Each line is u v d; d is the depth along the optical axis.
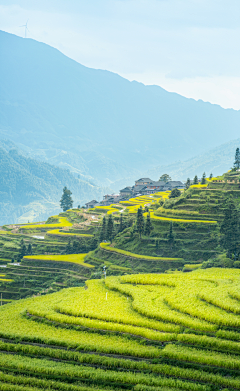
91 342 65.50
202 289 87.12
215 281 93.00
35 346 64.88
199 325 66.88
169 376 55.75
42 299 90.44
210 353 59.34
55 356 62.25
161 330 68.12
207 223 165.50
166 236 164.38
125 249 168.75
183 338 63.06
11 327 73.06
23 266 166.00
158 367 56.78
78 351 63.09
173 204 193.88
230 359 57.03
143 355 60.03
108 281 98.06
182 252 153.12
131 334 68.19
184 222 168.38
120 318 72.56
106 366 59.28
